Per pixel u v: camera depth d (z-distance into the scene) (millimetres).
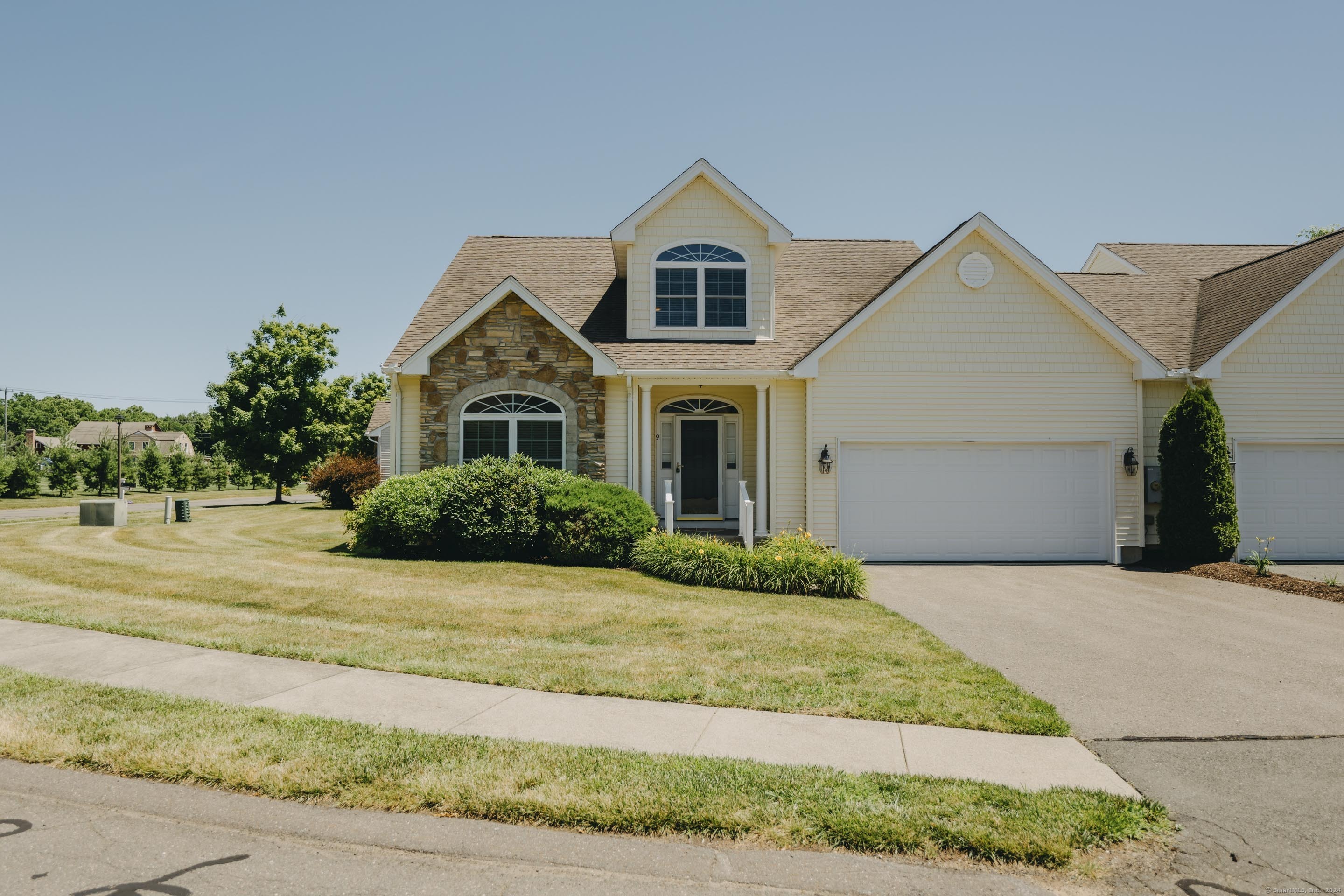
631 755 5086
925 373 15812
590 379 15812
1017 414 15789
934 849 4008
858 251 20641
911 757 5203
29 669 6949
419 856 3949
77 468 53094
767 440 16281
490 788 4559
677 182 16719
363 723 5637
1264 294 16156
